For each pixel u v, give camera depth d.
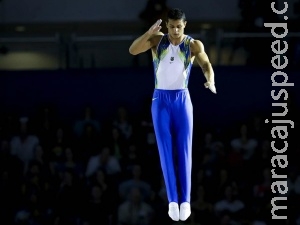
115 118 49.69
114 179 45.22
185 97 26.70
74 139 47.50
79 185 44.75
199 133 48.84
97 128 48.22
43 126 48.06
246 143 47.19
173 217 26.53
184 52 26.42
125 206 44.00
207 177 45.22
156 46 26.61
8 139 47.53
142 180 45.09
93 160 45.66
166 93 26.70
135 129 47.66
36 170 45.62
